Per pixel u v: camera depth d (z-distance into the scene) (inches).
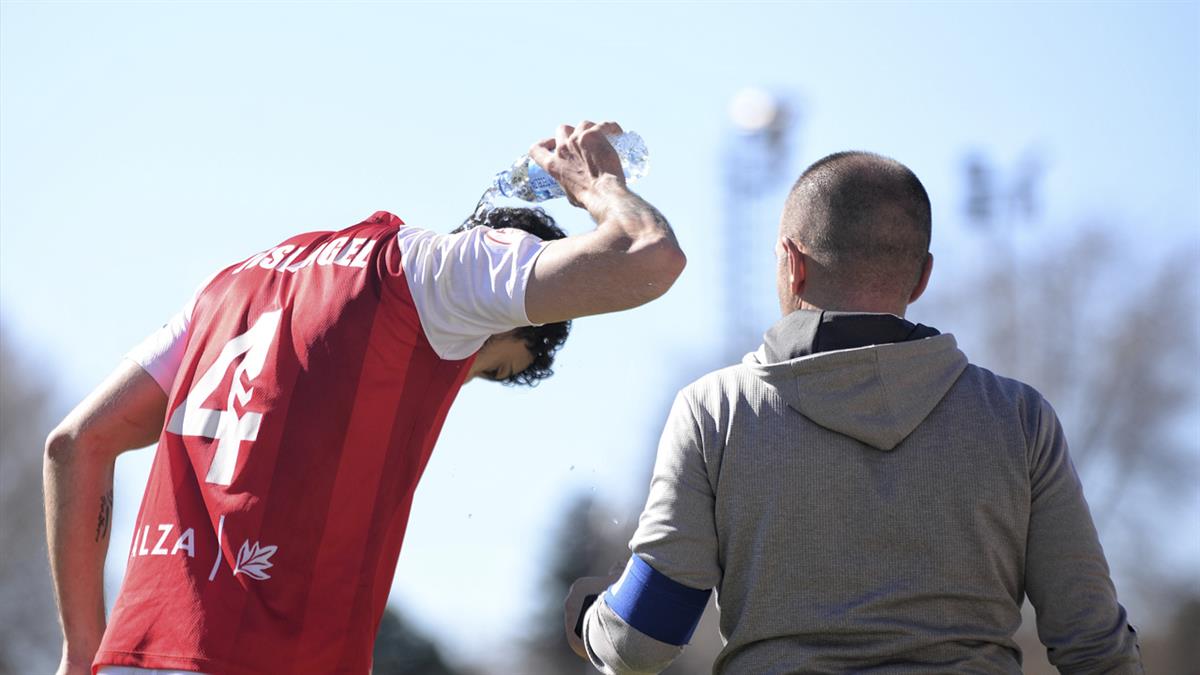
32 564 4215.1
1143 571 3567.9
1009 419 431.8
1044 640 436.8
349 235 473.1
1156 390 3681.1
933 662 411.5
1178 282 3713.1
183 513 437.1
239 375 447.5
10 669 4124.0
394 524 446.9
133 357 479.2
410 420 446.9
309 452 432.8
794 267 453.1
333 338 442.6
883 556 418.3
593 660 461.7
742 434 433.1
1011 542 426.9
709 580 434.3
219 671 414.9
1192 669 3440.0
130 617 428.8
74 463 466.6
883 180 450.0
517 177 517.0
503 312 446.0
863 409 424.2
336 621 430.0
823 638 416.5
